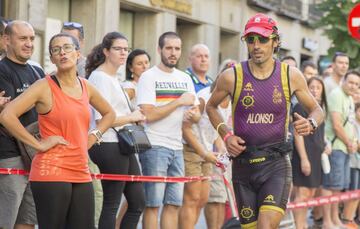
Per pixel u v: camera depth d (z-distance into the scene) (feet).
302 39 189.67
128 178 44.32
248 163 38.63
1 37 41.65
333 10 102.17
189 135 49.75
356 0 100.83
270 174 38.42
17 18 89.81
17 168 40.14
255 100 38.04
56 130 36.35
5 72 40.19
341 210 73.15
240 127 38.52
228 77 38.52
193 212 50.42
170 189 48.11
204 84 53.21
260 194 38.55
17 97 36.37
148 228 47.52
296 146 60.18
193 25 138.51
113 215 44.01
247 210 38.86
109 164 43.70
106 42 45.09
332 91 66.39
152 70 48.19
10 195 40.09
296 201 60.59
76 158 36.50
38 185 36.11
